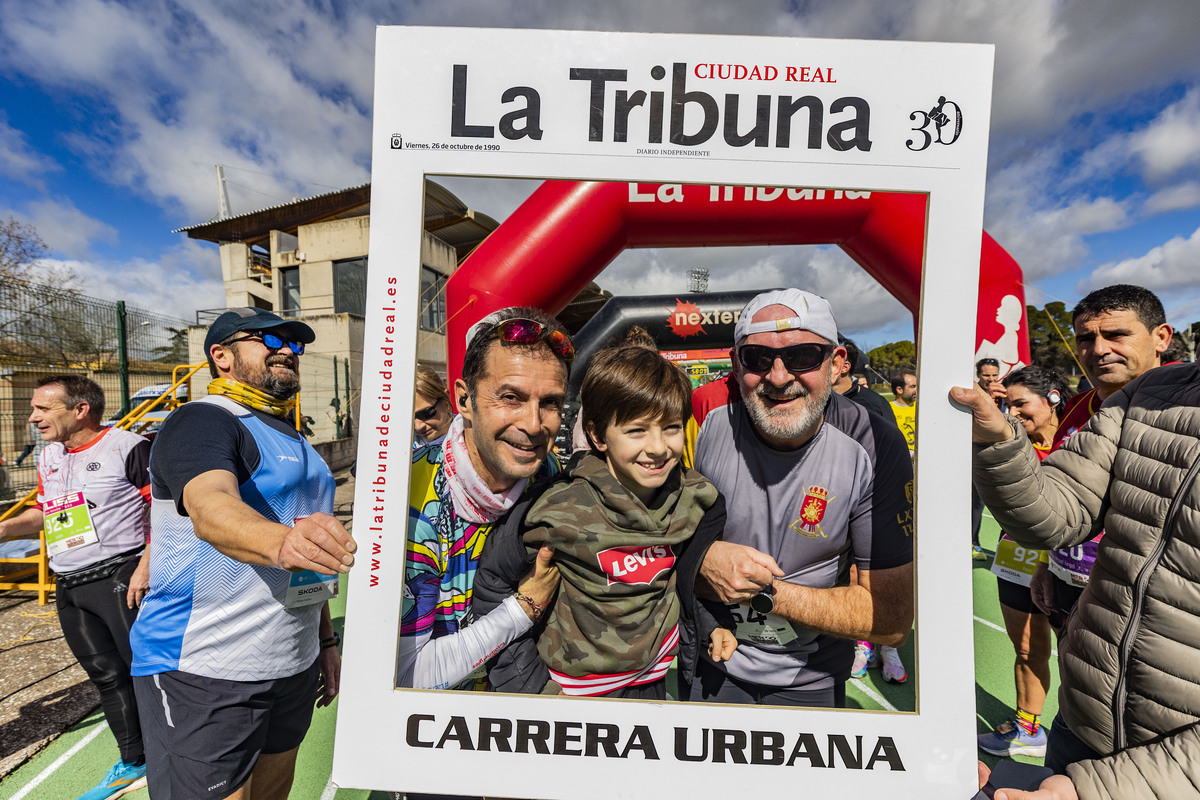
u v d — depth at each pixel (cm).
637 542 133
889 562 163
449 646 130
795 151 122
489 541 141
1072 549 195
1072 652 122
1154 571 106
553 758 123
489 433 135
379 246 123
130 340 604
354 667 123
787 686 169
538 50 123
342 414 924
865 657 280
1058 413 293
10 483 554
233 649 137
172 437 133
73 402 209
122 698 210
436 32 123
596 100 123
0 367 544
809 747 121
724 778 122
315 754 244
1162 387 118
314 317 987
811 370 158
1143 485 111
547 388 137
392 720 123
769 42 122
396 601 123
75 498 205
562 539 132
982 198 121
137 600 207
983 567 501
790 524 168
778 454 167
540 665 141
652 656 137
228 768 136
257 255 1625
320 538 104
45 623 366
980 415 119
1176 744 96
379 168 123
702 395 178
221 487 123
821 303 157
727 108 122
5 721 258
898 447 163
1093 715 116
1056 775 103
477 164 124
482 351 135
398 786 123
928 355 121
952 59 121
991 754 234
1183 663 101
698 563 144
